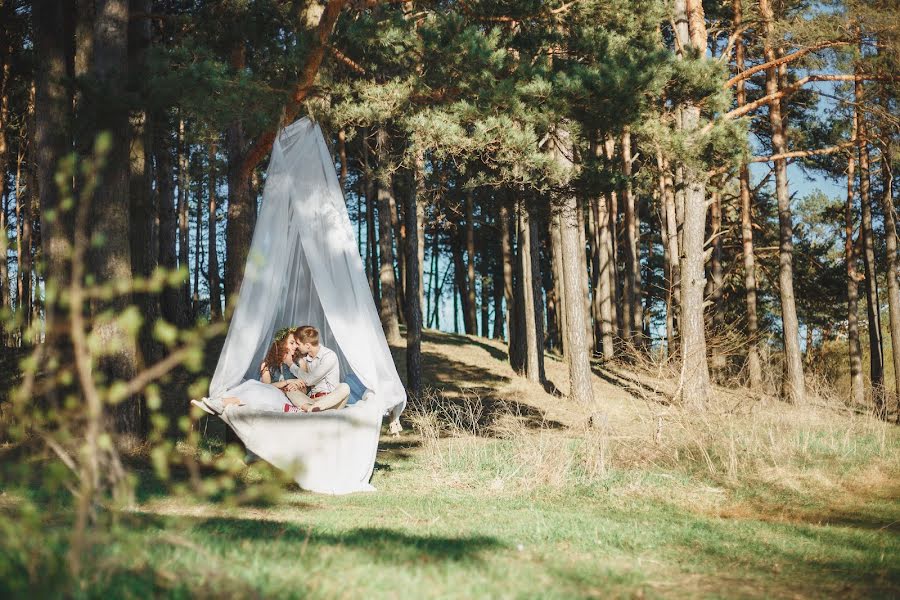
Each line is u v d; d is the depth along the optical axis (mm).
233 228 13414
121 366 11406
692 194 20406
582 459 11023
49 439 3021
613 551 5973
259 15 11695
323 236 10094
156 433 3059
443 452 12039
